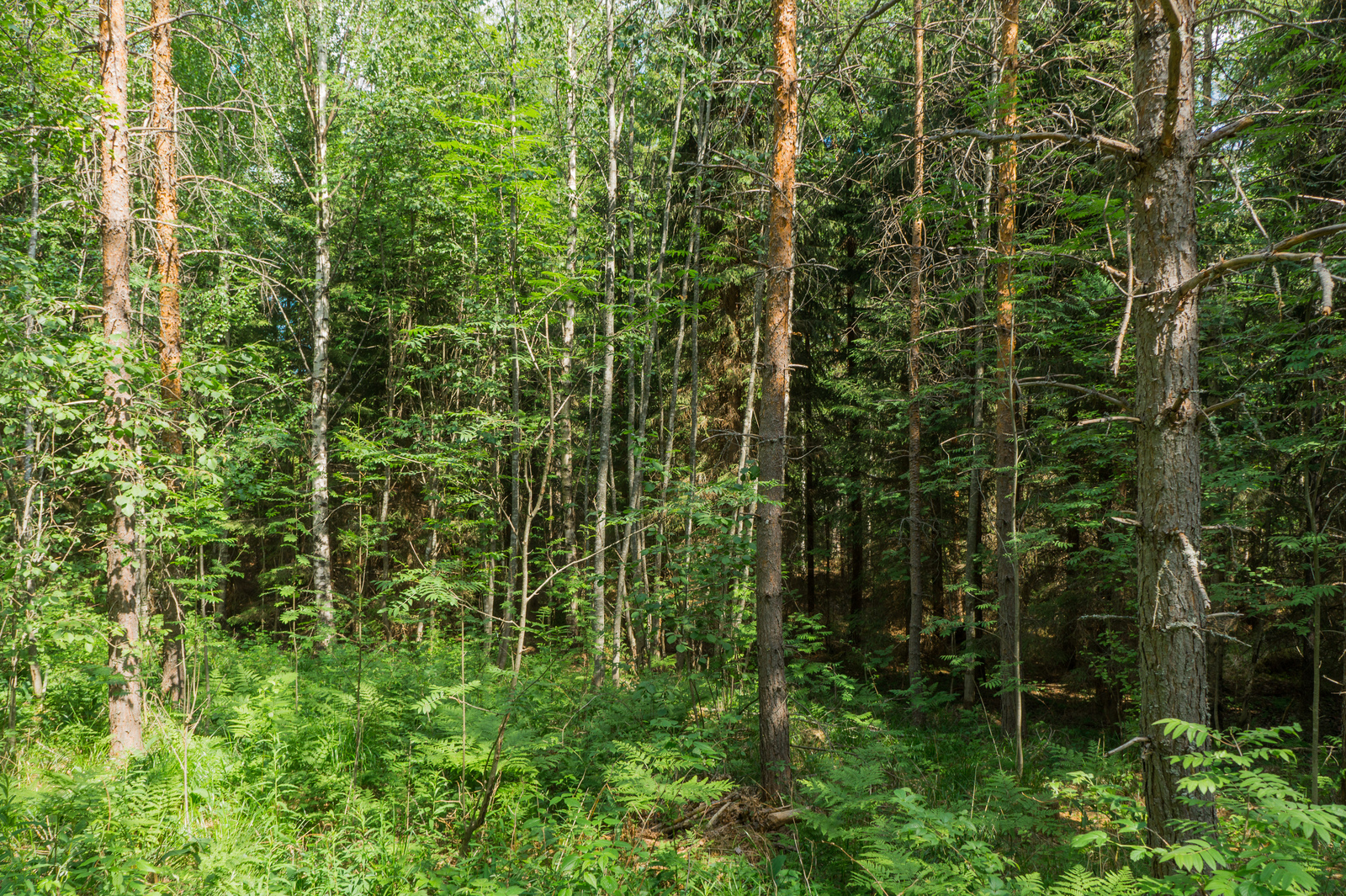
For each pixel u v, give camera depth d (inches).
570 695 322.0
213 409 350.9
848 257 605.0
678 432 564.1
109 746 253.6
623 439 683.4
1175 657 145.6
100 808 195.5
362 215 613.9
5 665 258.5
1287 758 116.6
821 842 219.5
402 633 457.7
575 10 470.0
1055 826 212.7
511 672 299.3
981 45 319.3
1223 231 320.8
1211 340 331.0
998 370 349.7
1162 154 151.8
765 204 418.0
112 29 263.6
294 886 171.8
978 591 413.1
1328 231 124.0
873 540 640.4
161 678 323.6
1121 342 139.3
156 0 328.8
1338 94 213.3
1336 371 267.0
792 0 261.9
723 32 359.6
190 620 351.9
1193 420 148.8
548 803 231.3
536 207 338.3
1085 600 465.1
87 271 400.5
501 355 451.5
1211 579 354.3
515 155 331.6
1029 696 517.7
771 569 254.7
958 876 154.0
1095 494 349.7
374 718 268.4
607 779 225.0
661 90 468.8
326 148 525.0
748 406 468.8
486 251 494.0
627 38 374.0
